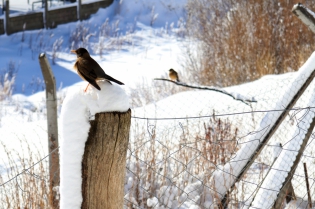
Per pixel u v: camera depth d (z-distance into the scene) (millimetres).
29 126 11711
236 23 19531
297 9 7770
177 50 30016
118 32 34906
